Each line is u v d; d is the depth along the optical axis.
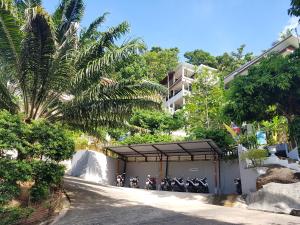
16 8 11.97
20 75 12.38
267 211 12.02
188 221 9.48
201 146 18.66
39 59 12.04
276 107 9.39
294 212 11.16
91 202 12.40
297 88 8.77
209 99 27.55
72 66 12.71
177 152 20.62
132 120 28.23
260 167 14.97
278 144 18.66
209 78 29.05
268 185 13.05
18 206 8.50
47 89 12.96
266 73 9.26
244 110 9.31
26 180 8.68
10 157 8.73
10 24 10.85
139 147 20.58
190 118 28.27
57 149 9.89
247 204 13.48
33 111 13.14
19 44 11.45
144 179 22.20
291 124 8.07
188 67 45.31
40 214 8.86
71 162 22.44
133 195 15.68
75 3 13.95
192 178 19.98
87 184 17.44
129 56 12.72
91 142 23.58
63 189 13.55
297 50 9.26
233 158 18.53
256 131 19.52
